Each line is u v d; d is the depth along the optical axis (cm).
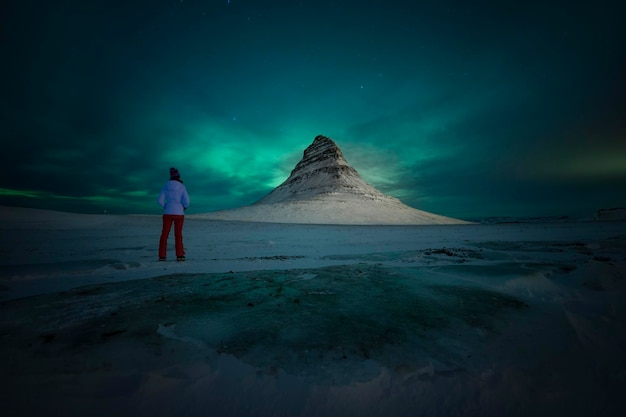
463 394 127
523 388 130
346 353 161
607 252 632
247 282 345
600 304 251
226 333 188
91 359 150
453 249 715
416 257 571
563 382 134
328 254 651
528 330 196
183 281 351
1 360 148
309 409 118
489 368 146
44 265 455
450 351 165
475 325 206
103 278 372
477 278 361
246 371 142
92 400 119
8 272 395
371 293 294
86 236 1270
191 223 2556
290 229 2061
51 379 131
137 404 119
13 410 112
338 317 221
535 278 332
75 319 213
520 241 955
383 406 120
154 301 263
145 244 908
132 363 147
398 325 205
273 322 210
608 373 141
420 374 141
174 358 153
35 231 1562
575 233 1395
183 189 579
